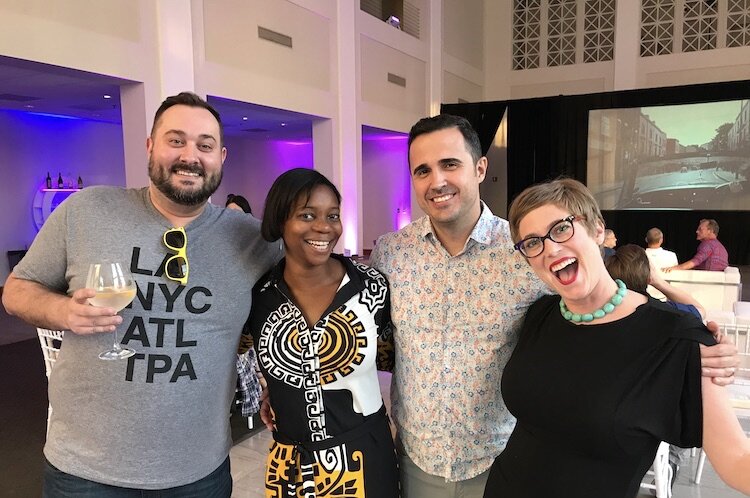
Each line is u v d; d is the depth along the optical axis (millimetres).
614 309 1132
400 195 13406
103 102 7777
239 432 3340
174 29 5719
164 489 1346
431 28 11375
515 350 1307
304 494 1367
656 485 2426
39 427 3385
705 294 5191
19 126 8758
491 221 1464
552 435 1154
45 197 9016
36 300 1281
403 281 1479
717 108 10148
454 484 1444
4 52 4273
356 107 9281
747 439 944
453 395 1433
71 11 4758
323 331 1380
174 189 1350
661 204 10805
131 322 1334
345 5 8789
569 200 1125
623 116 10867
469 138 1396
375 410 1429
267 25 7242
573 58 12875
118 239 1370
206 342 1386
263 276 1508
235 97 6762
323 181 1379
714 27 11484
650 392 1023
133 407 1315
